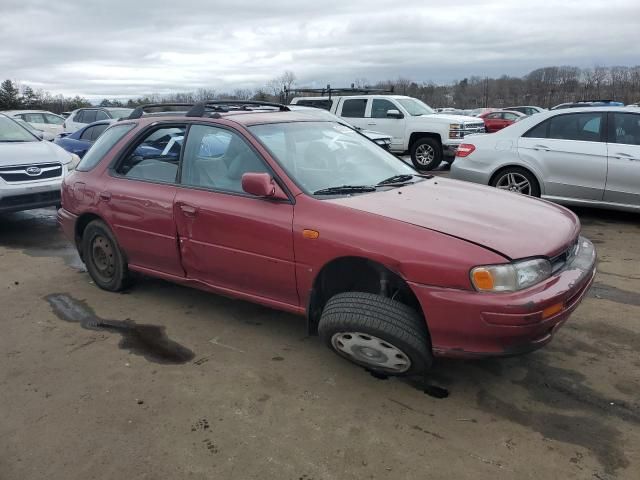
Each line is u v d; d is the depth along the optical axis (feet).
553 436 9.05
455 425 9.40
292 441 9.05
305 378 11.01
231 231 11.94
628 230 21.81
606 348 11.98
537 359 11.58
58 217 16.83
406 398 10.25
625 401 9.99
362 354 10.44
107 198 14.70
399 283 10.23
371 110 44.55
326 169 12.65
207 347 12.43
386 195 11.66
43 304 15.20
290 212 11.13
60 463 8.70
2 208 22.86
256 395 10.43
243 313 14.26
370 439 9.06
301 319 13.85
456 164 25.94
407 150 43.50
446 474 8.21
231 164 12.56
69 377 11.26
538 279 9.43
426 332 9.87
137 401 10.32
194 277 13.37
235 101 15.49
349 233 10.26
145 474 8.39
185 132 13.65
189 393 10.54
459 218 10.40
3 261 19.52
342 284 11.34
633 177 21.45
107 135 16.05
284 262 11.22
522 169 23.88
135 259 14.79
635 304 14.34
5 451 9.03
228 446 8.96
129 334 13.19
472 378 10.91
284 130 13.25
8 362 11.96
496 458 8.54
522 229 10.23
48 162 24.50
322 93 51.55
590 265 10.71
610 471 8.21
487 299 9.04
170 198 13.17
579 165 22.45
